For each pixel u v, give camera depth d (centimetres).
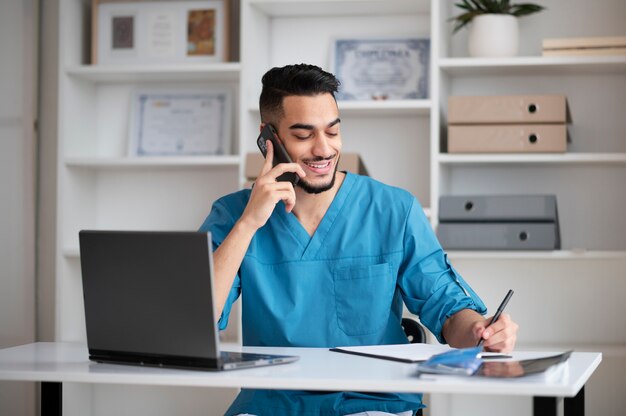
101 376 156
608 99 338
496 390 142
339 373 154
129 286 166
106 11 357
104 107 373
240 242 195
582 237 339
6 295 352
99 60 356
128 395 349
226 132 358
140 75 350
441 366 150
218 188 366
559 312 343
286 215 212
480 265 347
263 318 209
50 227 373
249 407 194
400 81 345
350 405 192
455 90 348
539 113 309
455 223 311
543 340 344
